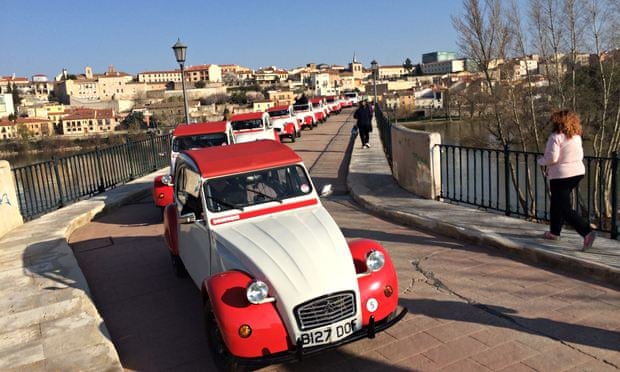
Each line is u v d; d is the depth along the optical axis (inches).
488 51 1067.9
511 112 1071.0
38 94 6727.4
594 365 154.2
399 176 449.1
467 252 264.1
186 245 229.3
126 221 427.2
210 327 170.1
